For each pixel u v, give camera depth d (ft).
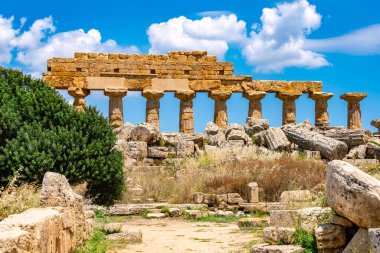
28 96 53.67
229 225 57.67
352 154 96.37
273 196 70.79
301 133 101.50
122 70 147.95
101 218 62.08
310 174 74.18
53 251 26.30
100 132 54.44
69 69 145.69
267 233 36.09
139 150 98.12
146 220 62.85
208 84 150.41
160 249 40.57
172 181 81.20
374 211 27.12
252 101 151.23
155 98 146.20
